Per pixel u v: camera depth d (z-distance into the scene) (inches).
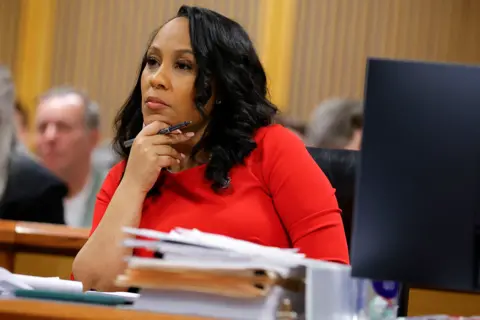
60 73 510.0
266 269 137.4
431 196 141.1
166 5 502.0
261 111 191.2
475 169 140.6
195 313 140.3
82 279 178.2
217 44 186.4
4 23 512.4
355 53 497.0
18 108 449.4
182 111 184.4
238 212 182.7
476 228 140.4
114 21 506.0
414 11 493.0
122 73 506.0
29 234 245.8
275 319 143.1
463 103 140.9
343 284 151.4
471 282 140.2
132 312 134.7
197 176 187.5
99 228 180.5
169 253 141.3
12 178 319.6
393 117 141.6
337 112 379.9
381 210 141.7
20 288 155.2
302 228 179.8
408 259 141.1
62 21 510.0
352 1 496.4
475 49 490.6
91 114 406.0
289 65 498.9
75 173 403.2
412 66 141.6
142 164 182.7
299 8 498.3
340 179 208.1
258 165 187.5
